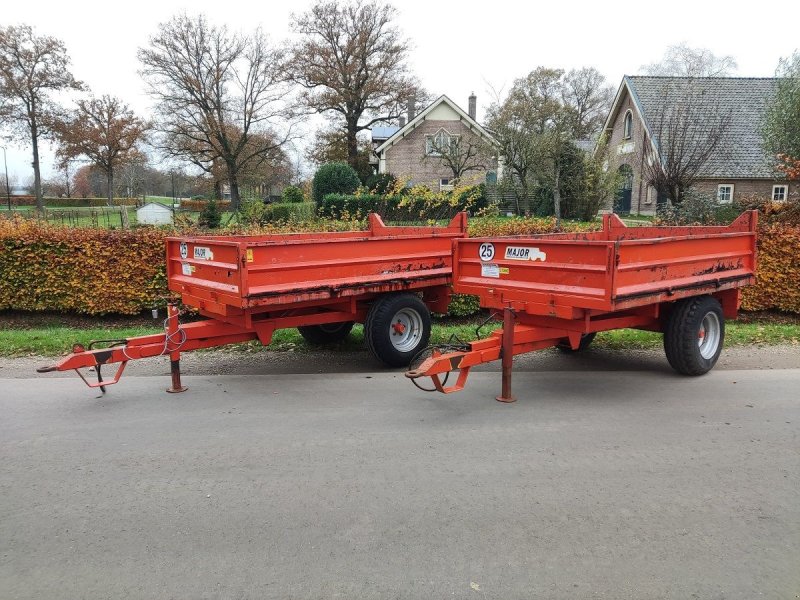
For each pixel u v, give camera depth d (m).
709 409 5.83
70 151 49.81
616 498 4.01
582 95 50.81
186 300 7.16
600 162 23.75
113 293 10.96
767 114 19.81
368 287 7.08
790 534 3.58
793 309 10.90
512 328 5.97
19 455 4.80
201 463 4.60
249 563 3.32
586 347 8.45
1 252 10.92
